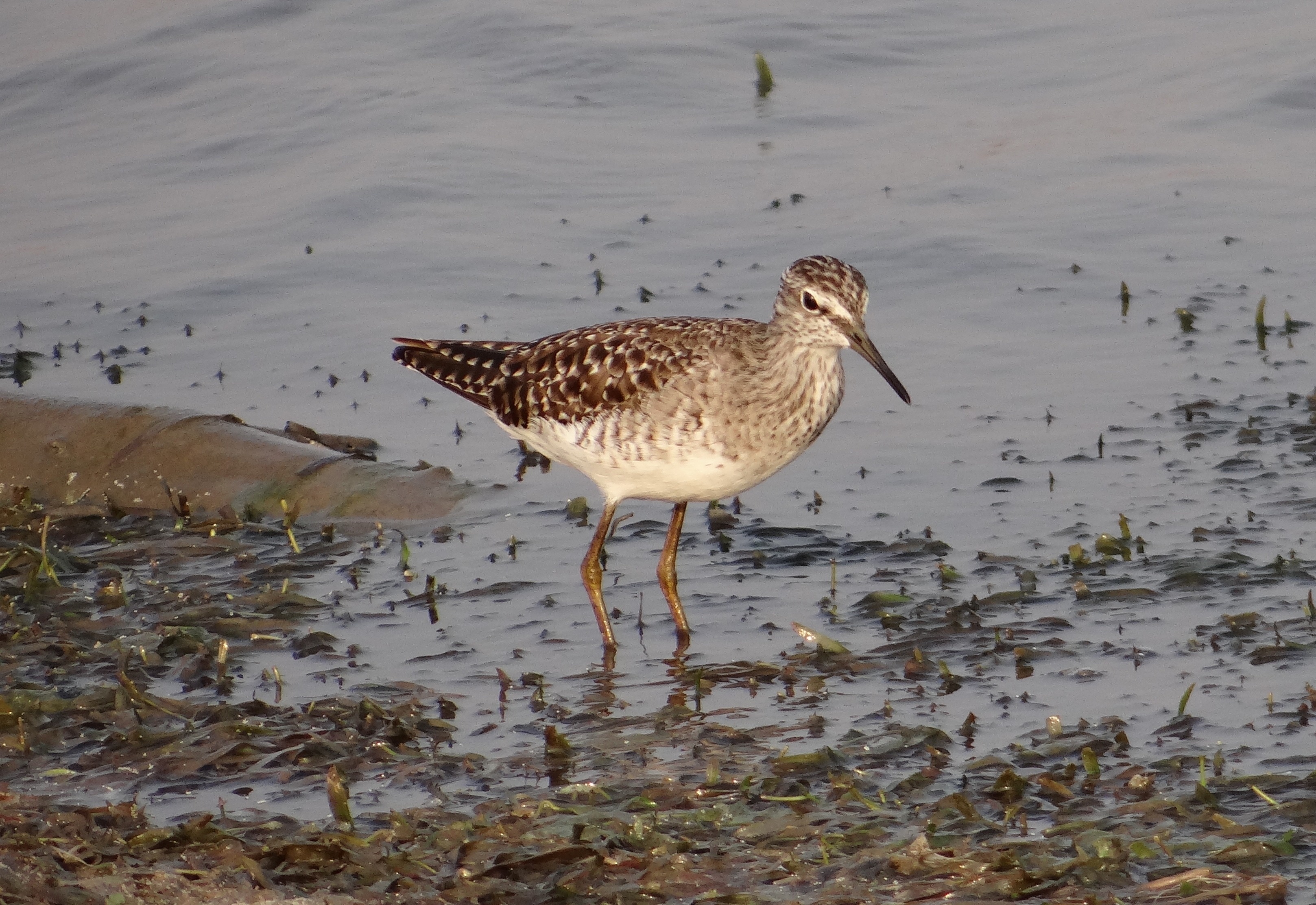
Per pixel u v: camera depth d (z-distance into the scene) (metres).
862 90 22.30
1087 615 11.00
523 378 11.84
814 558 12.37
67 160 21.53
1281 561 11.42
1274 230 17.95
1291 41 22.39
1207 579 11.31
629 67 22.91
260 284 18.00
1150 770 8.82
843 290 10.93
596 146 20.97
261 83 23.05
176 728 9.87
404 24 24.69
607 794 8.84
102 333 17.16
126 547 13.09
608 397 11.21
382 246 18.62
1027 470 13.52
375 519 13.73
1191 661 10.21
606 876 7.93
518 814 8.54
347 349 16.64
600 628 11.32
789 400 11.14
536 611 11.78
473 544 13.06
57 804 8.87
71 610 11.83
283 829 8.49
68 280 18.31
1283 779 8.53
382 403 15.70
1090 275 17.27
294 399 15.71
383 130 21.45
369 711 9.88
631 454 11.27
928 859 7.83
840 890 7.69
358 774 9.28
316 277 18.11
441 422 15.38
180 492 14.20
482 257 18.22
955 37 23.84
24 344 16.98
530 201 19.58
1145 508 12.63
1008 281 17.28
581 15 24.67
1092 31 23.72
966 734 9.47
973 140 20.61
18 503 14.01
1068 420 14.39
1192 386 14.83
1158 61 22.39
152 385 15.95
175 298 17.78
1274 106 20.69
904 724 9.65
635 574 12.41
